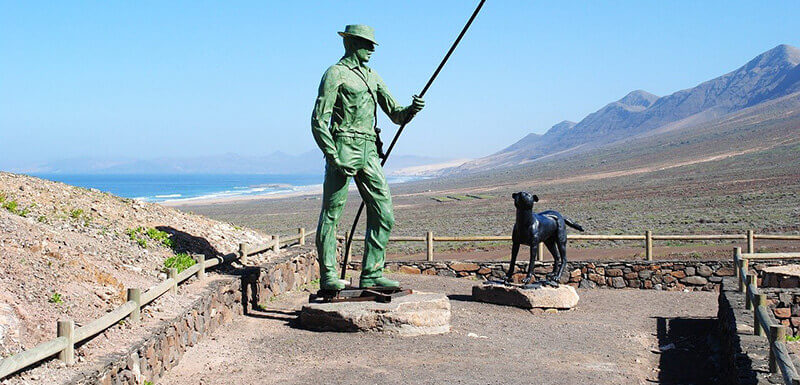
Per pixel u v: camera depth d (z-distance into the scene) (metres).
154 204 16.88
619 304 16.03
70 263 10.27
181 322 10.35
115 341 8.62
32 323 8.16
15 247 9.90
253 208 99.56
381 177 12.92
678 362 11.49
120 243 12.79
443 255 28.58
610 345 12.38
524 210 14.94
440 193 122.88
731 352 10.24
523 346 12.04
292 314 13.80
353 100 12.36
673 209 56.09
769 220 41.12
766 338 9.99
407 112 12.68
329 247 13.02
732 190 69.31
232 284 13.03
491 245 32.84
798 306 13.23
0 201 12.07
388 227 13.12
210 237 15.93
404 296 13.05
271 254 16.81
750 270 17.50
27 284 8.97
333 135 12.45
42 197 13.52
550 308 14.88
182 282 12.23
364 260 13.16
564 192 95.31
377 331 12.32
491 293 15.46
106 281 10.43
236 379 9.77
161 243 14.00
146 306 10.28
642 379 10.45
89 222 13.25
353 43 12.50
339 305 12.63
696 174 99.69
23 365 6.75
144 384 8.68
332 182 12.80
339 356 11.05
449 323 12.96
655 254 25.02
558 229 15.48
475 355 11.29
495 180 161.38
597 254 26.09
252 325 12.78
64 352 7.48
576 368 10.80
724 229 38.12
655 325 14.05
